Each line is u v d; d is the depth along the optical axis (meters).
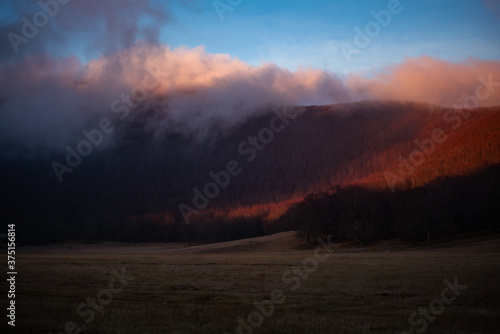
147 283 31.08
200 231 157.25
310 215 102.19
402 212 93.44
